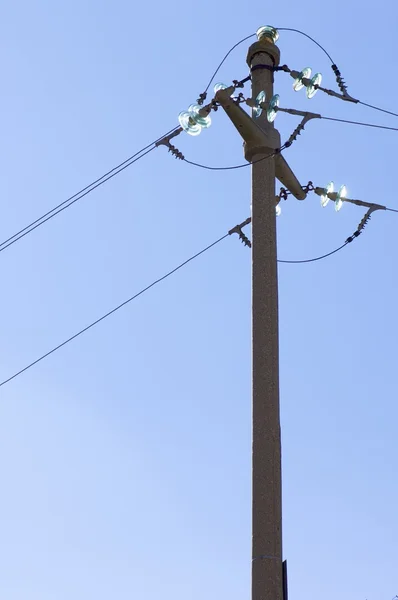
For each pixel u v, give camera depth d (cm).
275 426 952
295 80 1150
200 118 1109
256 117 1117
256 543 900
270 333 997
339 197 1196
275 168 1127
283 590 882
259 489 921
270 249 1038
